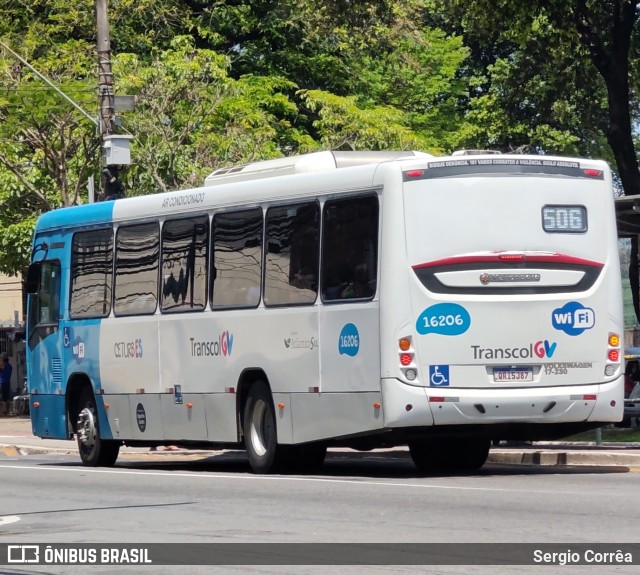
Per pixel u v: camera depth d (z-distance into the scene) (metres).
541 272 31.66
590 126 99.06
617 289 32.50
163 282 37.84
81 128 59.78
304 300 33.06
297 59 85.31
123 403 39.25
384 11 73.94
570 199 32.16
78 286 41.41
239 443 35.53
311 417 32.88
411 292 30.84
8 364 79.00
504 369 31.30
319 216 32.81
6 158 64.62
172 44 68.88
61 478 35.38
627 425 48.69
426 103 98.56
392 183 31.02
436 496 27.23
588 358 31.98
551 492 27.47
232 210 35.50
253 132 67.19
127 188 62.59
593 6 61.22
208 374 36.00
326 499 27.41
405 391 30.67
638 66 71.19
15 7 81.06
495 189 31.47
